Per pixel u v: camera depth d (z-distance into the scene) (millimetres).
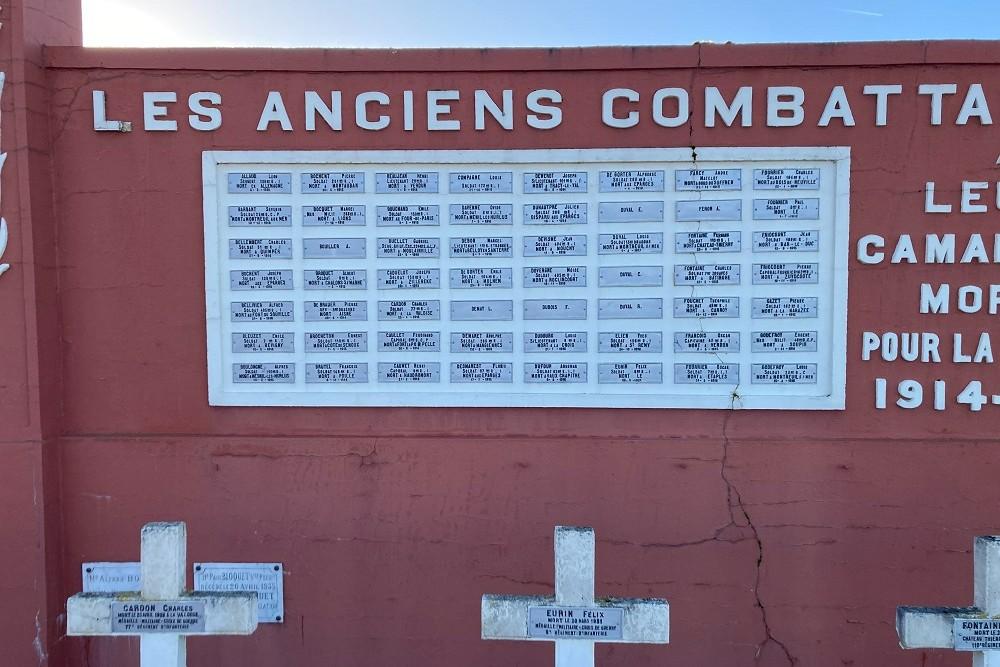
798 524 3346
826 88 3256
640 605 2645
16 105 3238
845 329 3287
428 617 3438
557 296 3355
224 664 3469
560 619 2650
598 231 3332
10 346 3297
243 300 3400
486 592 3420
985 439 3283
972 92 3215
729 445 3350
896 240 3279
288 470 3436
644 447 3365
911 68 3232
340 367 3410
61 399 3436
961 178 3248
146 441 3428
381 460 3418
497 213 3348
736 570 3371
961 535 3299
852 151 3262
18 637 3336
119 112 3363
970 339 3279
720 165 3291
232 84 3352
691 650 3387
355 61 3322
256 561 3451
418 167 3348
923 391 3299
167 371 3432
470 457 3402
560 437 3379
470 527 3414
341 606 3453
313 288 3391
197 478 3438
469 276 3367
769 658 3379
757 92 3273
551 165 3326
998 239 3240
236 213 3377
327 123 3354
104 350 3428
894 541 3322
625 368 3355
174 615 2727
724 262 3312
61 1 3480
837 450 3324
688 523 3371
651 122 3307
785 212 3283
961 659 3328
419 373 3400
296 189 3365
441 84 3332
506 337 3375
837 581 3344
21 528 3330
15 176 3258
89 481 3432
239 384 3422
